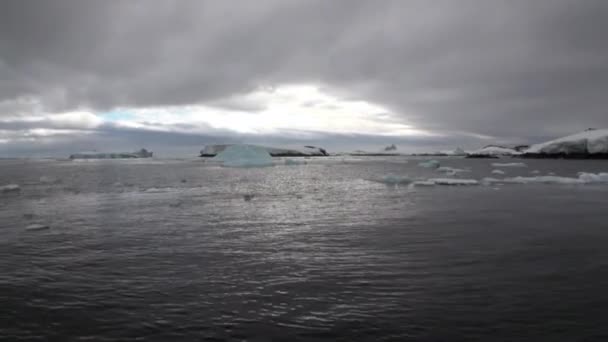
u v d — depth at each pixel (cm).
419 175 2723
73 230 760
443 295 392
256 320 339
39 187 1808
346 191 1557
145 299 391
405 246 607
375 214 947
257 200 1268
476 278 445
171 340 305
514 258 529
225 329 323
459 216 901
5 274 477
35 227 773
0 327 331
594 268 480
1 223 851
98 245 630
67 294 407
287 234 711
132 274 473
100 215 952
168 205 1142
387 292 403
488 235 684
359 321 335
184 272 479
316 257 545
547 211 966
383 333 313
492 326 323
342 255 556
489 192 1436
